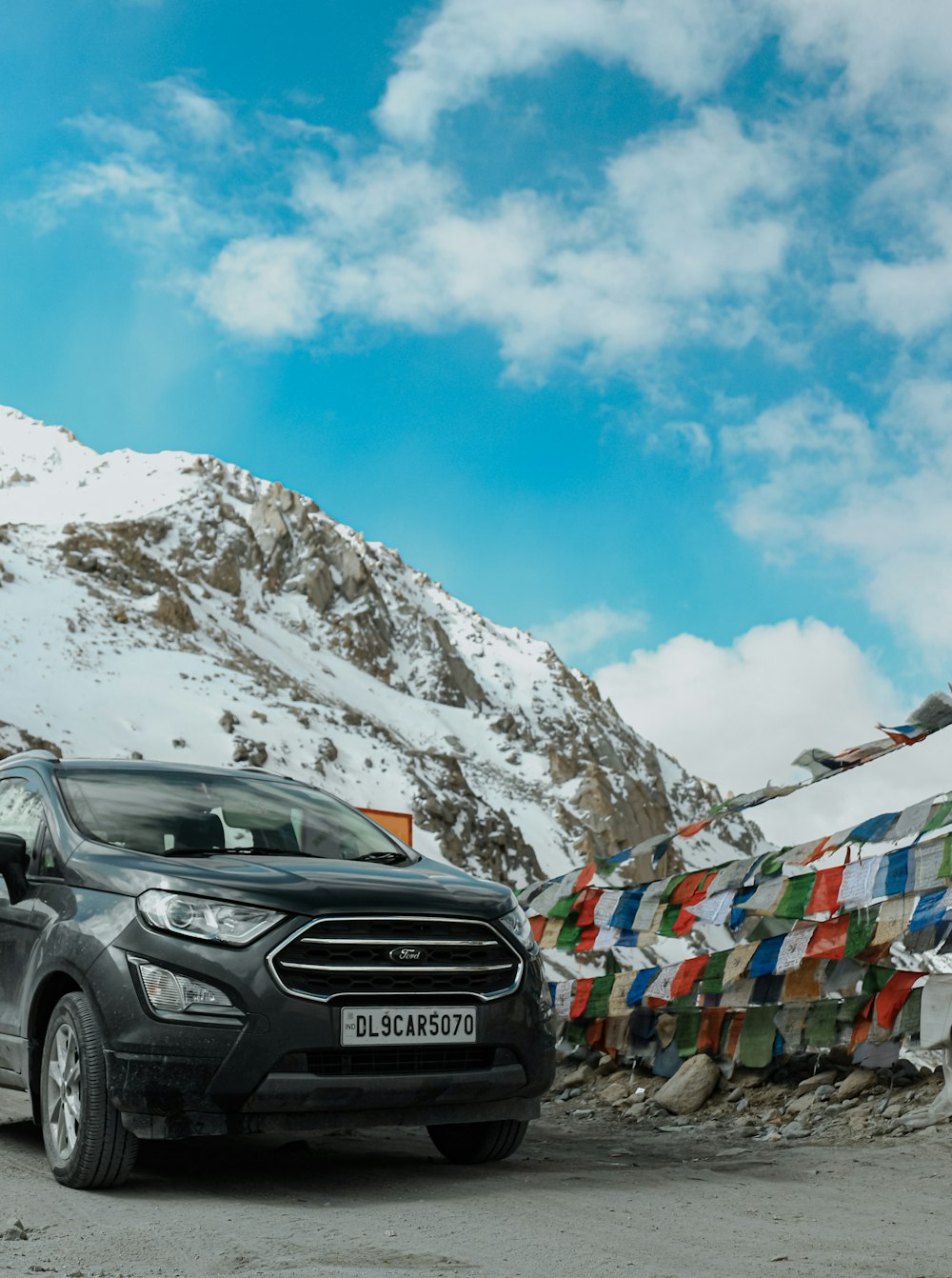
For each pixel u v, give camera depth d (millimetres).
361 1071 4812
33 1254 3754
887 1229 4328
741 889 8461
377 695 159125
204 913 4801
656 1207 4770
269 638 155750
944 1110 6699
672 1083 8359
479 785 140625
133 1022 4695
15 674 80562
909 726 7613
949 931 7031
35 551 119500
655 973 9023
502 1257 3777
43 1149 5895
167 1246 3883
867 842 7656
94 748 73188
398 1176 5383
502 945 5207
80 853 5457
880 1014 7512
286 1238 4004
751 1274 3557
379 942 4887
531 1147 6734
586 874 9836
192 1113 4664
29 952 5387
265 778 6680
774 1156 6285
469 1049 5047
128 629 104188
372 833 6391
